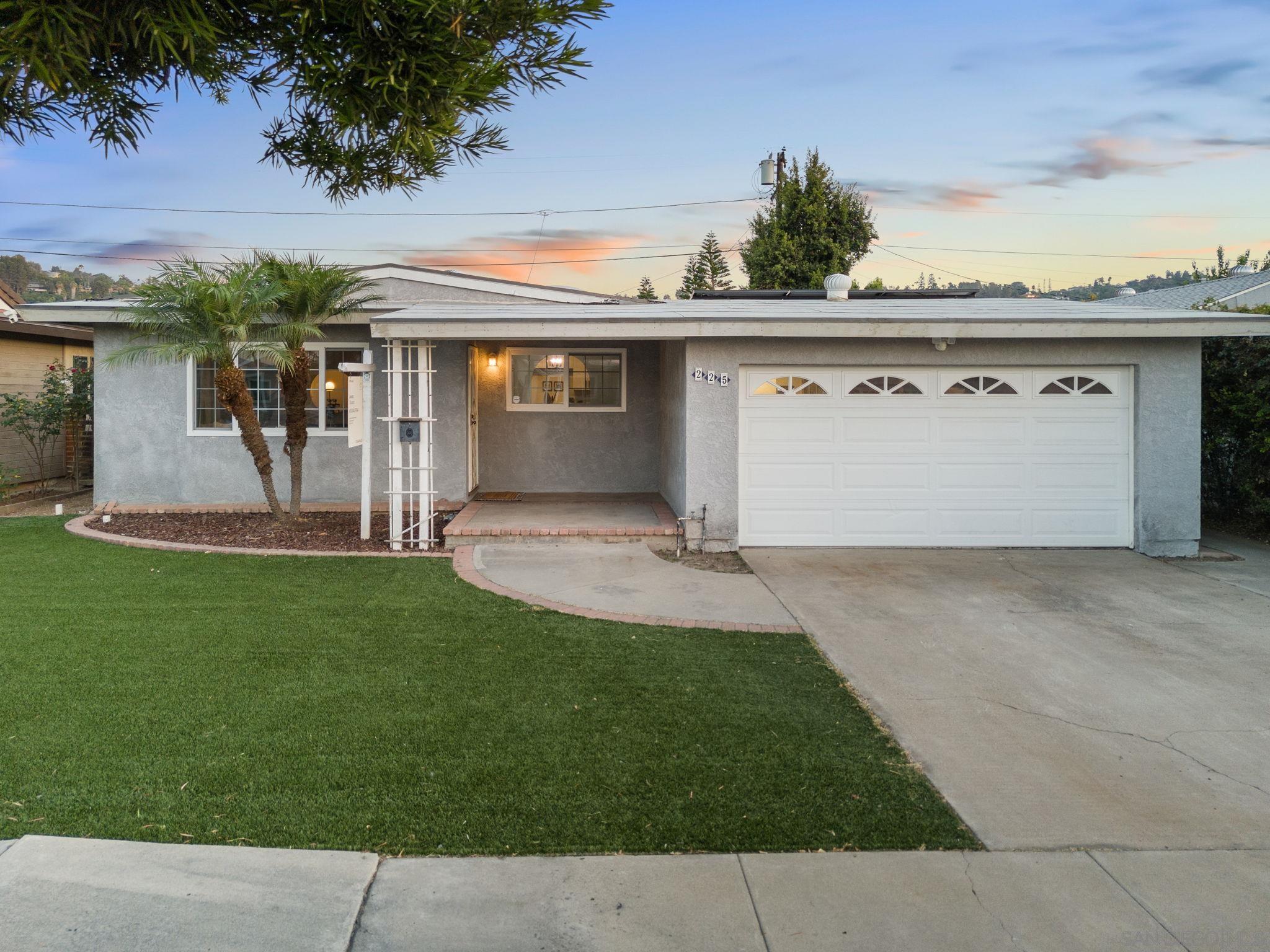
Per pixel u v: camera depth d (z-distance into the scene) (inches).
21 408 521.0
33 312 415.2
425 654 220.5
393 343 357.4
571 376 506.0
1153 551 363.3
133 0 53.2
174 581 296.5
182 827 131.6
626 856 127.2
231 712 178.4
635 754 162.2
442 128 68.6
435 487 457.1
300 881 118.7
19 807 136.6
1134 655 232.4
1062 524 372.2
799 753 165.2
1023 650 235.5
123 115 65.5
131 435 445.1
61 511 460.4
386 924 110.1
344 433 453.1
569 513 419.8
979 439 370.3
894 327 341.1
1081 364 365.1
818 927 111.7
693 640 239.6
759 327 343.9
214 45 59.2
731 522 363.3
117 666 205.8
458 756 159.3
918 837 134.6
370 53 60.7
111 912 110.4
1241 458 416.5
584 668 212.7
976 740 174.6
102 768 151.2
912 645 238.8
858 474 370.9
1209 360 426.9
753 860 126.8
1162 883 123.0
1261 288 692.1
